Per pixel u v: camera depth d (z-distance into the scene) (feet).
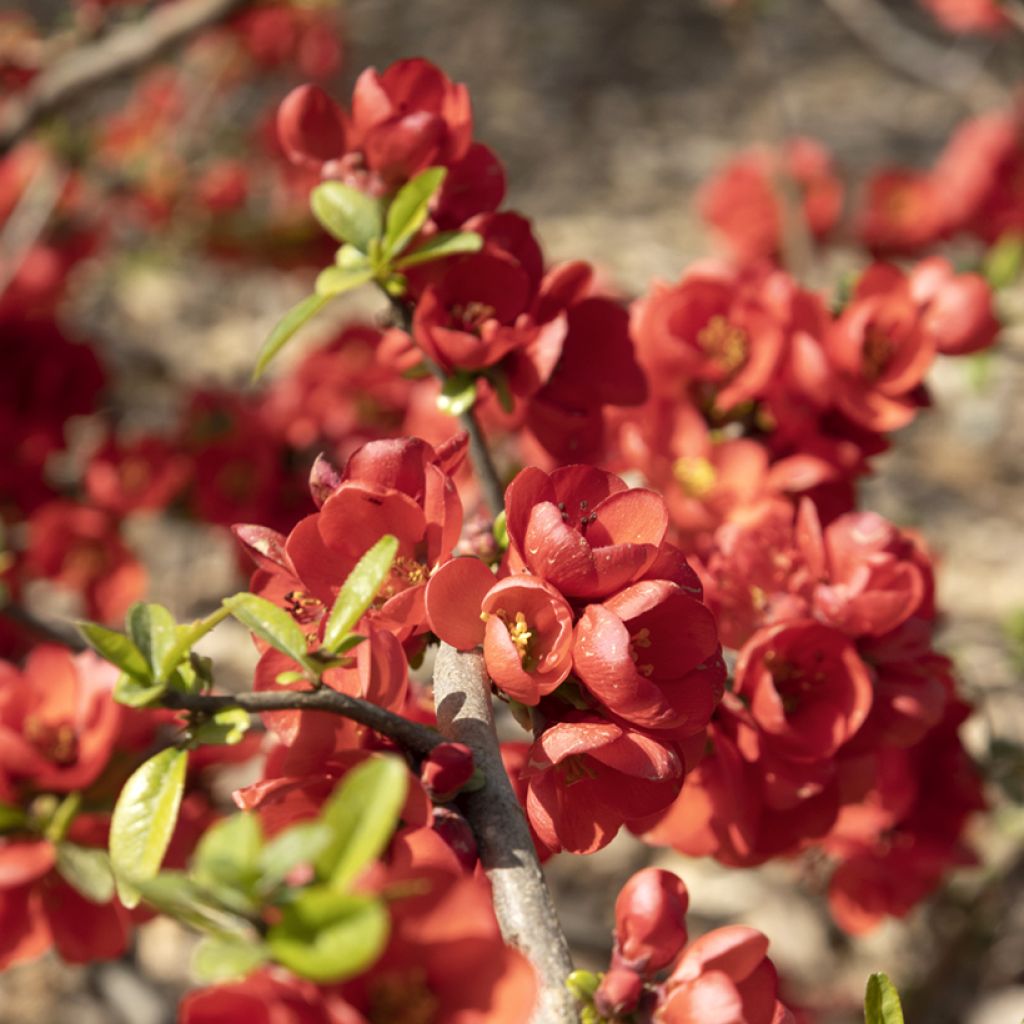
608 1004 1.93
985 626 5.88
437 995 1.77
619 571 1.99
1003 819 3.83
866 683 2.36
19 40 5.03
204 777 2.98
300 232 5.83
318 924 1.70
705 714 2.05
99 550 4.59
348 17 11.71
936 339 2.91
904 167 10.30
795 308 2.83
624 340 2.55
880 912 3.22
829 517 2.87
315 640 2.08
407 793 1.91
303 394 4.52
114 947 2.52
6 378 4.68
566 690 2.04
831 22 12.96
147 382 7.13
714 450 2.79
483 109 10.76
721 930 1.99
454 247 2.34
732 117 10.91
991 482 7.07
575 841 2.07
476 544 2.23
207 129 7.01
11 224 5.32
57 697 2.54
